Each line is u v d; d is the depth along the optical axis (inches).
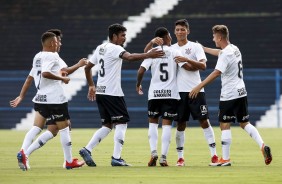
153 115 1103.0
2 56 3063.5
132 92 2655.0
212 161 1126.4
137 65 2930.6
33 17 3262.8
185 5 3253.0
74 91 2709.2
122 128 1094.4
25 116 2677.2
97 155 1327.5
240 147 1529.3
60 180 881.5
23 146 1043.3
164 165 1086.4
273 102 2659.9
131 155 1333.7
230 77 1086.4
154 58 1024.2
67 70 1024.9
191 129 2306.8
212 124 2578.7
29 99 2699.3
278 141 1728.6
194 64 1087.0
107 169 1026.1
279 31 3034.0
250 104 2667.3
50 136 1059.3
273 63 2930.6
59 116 1030.4
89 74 1118.4
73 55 3031.5
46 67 1007.0
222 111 1093.1
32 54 3073.3
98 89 1096.8
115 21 3186.5
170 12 3228.3
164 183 847.7
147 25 3147.1
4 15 3260.3
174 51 1100.5
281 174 945.5
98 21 3196.4
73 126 2642.7
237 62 1085.1
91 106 2691.9
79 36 3117.6
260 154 1343.5
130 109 2600.9
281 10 3166.8
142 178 900.6
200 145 1598.2
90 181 869.8
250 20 3102.9
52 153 1373.0
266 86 2667.3
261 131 2213.3
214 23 3107.8
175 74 1103.0
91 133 2172.7
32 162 1190.3
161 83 1097.4
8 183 848.9
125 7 3292.3
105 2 3321.9
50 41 1032.2
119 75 1091.9
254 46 2984.7
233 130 2234.3
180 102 1115.9
